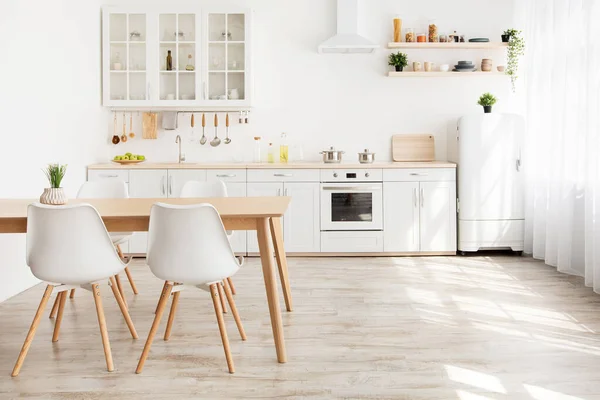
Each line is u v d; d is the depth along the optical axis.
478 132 5.52
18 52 4.20
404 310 3.75
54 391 2.51
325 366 2.79
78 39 5.30
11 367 2.78
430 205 5.57
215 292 2.75
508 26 5.98
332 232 5.57
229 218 2.88
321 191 5.55
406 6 6.01
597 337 3.20
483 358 2.89
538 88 5.35
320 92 6.06
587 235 4.27
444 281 4.56
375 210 5.57
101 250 2.74
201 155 6.08
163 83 5.82
